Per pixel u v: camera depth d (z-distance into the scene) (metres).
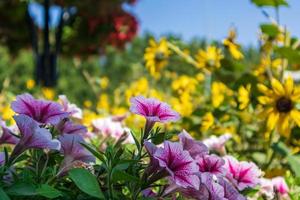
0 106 2.30
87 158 0.78
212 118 1.77
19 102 0.77
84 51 7.51
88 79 3.30
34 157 0.80
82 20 6.98
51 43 7.21
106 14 6.93
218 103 1.88
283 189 1.14
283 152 1.41
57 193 0.69
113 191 0.76
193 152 0.79
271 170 1.50
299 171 1.36
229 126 1.82
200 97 2.30
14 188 0.68
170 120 0.81
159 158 0.72
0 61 11.71
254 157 1.60
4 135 0.85
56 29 6.71
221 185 0.79
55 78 6.67
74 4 6.44
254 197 1.10
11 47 7.50
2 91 2.49
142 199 0.74
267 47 1.76
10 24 6.78
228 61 1.83
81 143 0.73
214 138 1.24
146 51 2.25
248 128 1.78
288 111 1.48
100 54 7.61
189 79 2.30
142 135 0.81
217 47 2.06
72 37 7.11
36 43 6.67
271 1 1.67
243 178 0.93
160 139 0.81
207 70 2.10
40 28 7.51
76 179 0.69
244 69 1.84
